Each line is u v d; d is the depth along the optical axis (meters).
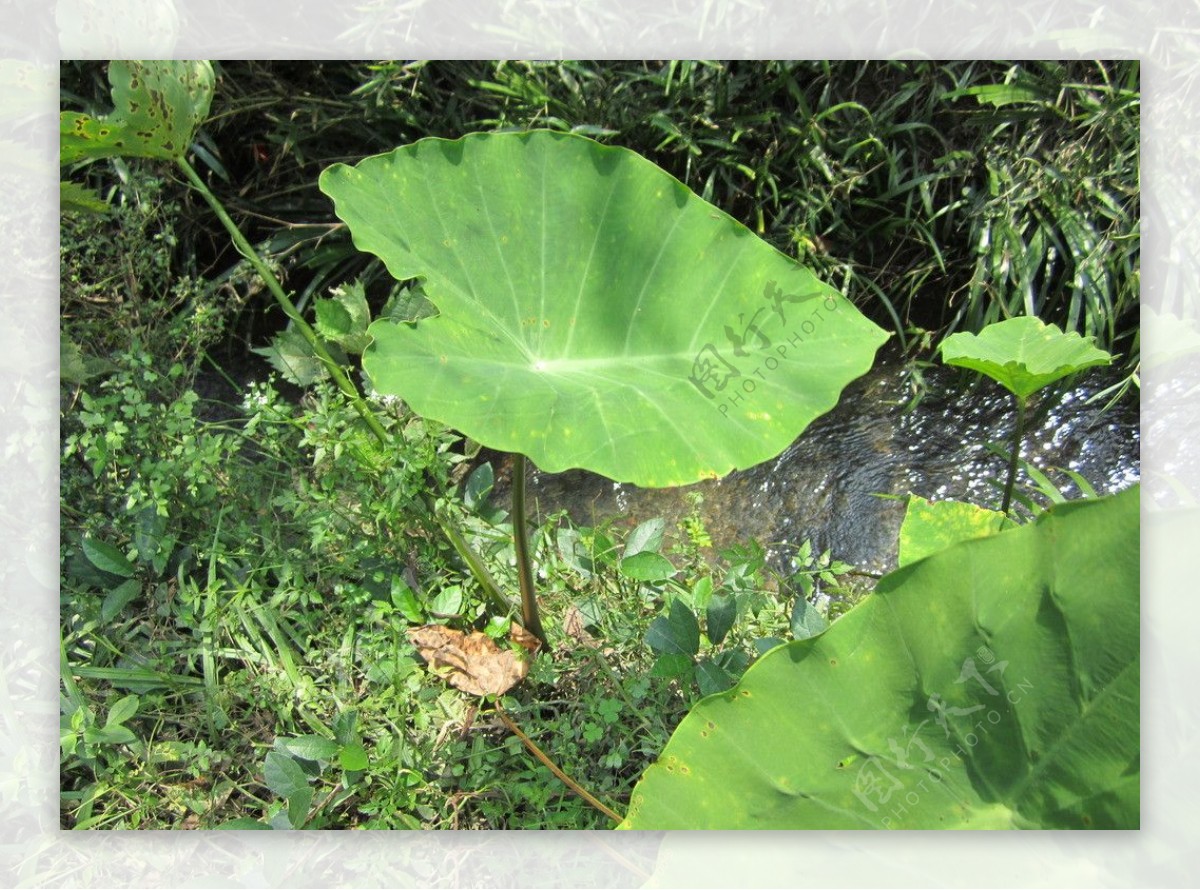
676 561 2.76
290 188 3.24
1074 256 2.94
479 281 1.91
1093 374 3.02
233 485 2.49
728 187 3.20
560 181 1.97
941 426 3.08
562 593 2.36
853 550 2.78
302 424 2.29
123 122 1.94
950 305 3.22
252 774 2.09
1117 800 1.24
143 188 2.95
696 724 1.38
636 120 3.08
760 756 1.37
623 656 2.23
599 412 1.66
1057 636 1.26
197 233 3.26
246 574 2.41
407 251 1.88
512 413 1.61
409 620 2.13
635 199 1.96
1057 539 1.26
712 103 3.09
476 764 2.01
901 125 3.05
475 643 2.04
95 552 2.33
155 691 2.25
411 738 2.04
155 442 2.49
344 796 1.94
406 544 2.31
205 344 2.99
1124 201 2.95
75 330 2.78
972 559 1.29
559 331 1.92
